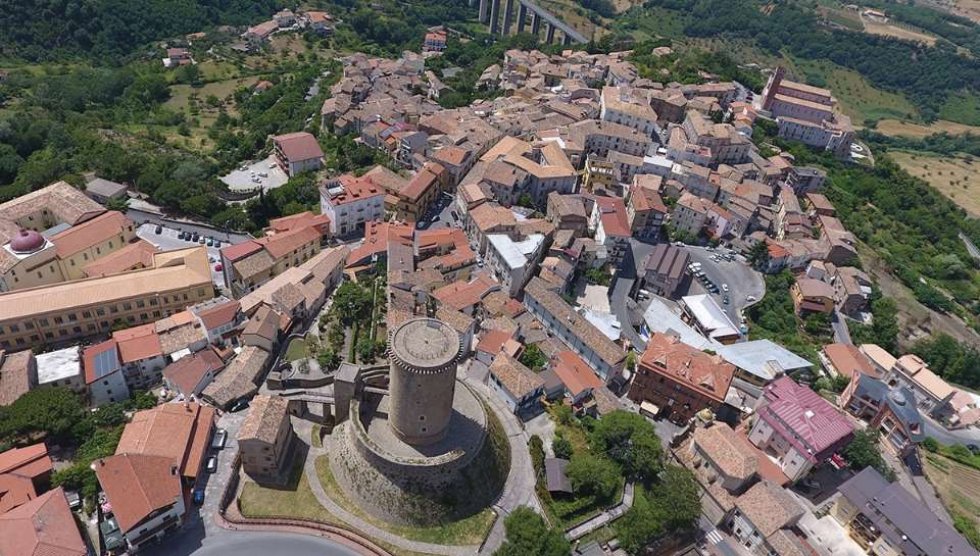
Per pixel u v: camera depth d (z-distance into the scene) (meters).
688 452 133.25
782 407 139.38
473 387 140.62
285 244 174.25
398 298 155.75
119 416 122.06
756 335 185.50
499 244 179.50
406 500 110.44
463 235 188.50
